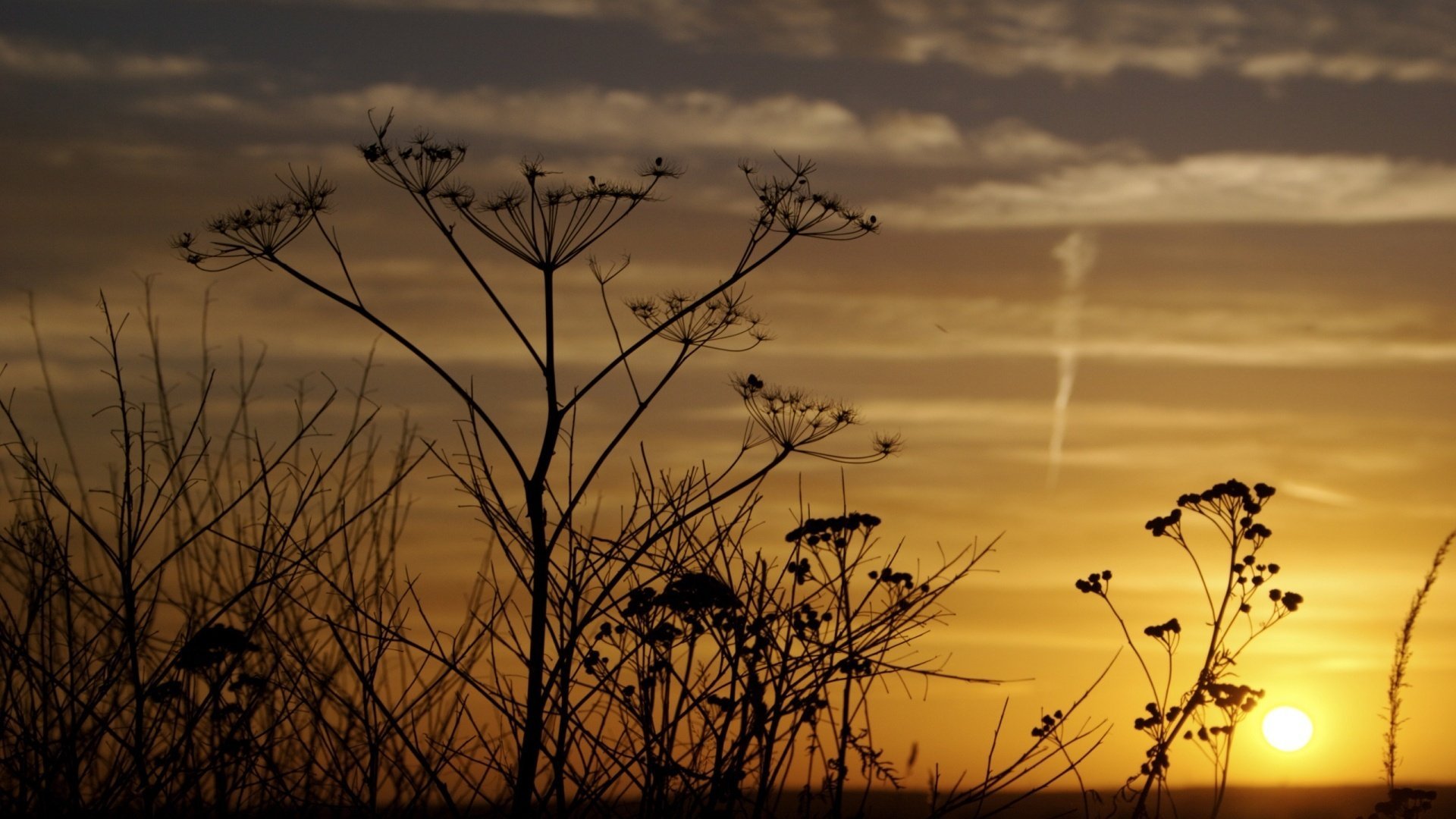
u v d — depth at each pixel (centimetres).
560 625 459
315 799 442
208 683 454
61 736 430
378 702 433
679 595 469
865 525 527
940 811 457
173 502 496
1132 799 571
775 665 461
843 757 466
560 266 548
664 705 453
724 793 444
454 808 427
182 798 440
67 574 464
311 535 520
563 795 430
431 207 548
